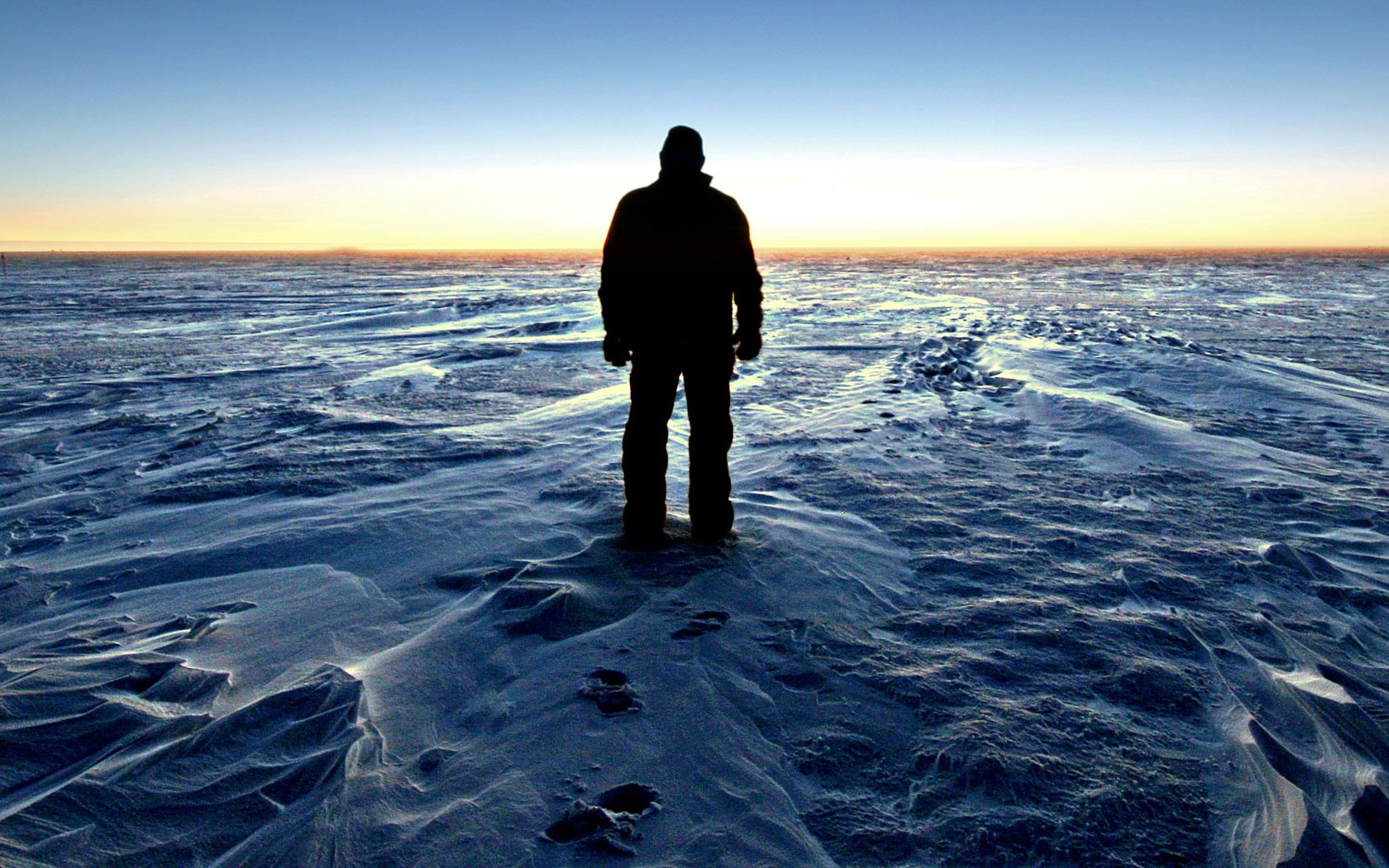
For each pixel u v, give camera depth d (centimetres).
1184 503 362
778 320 1527
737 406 609
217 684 193
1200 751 172
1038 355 828
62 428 571
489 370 887
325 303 2384
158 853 136
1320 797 159
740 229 274
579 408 601
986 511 345
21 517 350
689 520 323
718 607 237
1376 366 944
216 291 3266
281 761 162
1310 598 258
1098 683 199
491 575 261
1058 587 261
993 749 168
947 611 241
